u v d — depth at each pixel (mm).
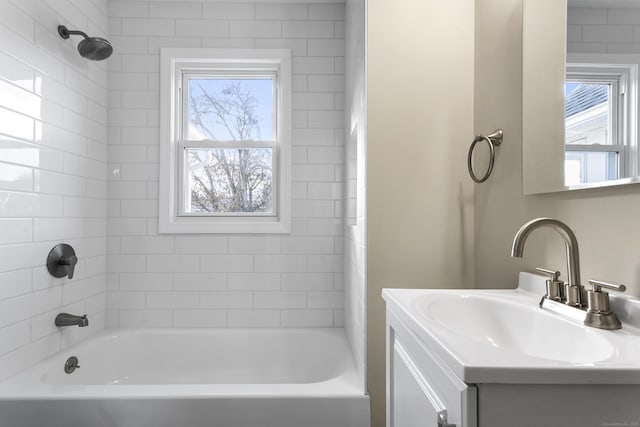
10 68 1528
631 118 787
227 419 1411
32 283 1666
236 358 2252
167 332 2248
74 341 1977
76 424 1388
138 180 2322
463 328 982
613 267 858
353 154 2045
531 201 1183
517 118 1258
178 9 2336
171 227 2320
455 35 1524
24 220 1614
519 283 1164
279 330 2287
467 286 1508
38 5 1693
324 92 2361
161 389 1453
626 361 562
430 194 1511
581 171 945
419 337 815
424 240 1507
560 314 851
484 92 1448
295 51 2361
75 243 1983
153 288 2326
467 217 1516
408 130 1512
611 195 861
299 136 2359
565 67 1010
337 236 2361
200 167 2463
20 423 1388
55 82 1812
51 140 1782
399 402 987
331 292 2357
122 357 2178
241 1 2344
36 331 1693
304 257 2359
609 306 775
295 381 2221
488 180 1422
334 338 2166
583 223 956
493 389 542
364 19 1540
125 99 2322
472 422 547
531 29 1170
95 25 2176
